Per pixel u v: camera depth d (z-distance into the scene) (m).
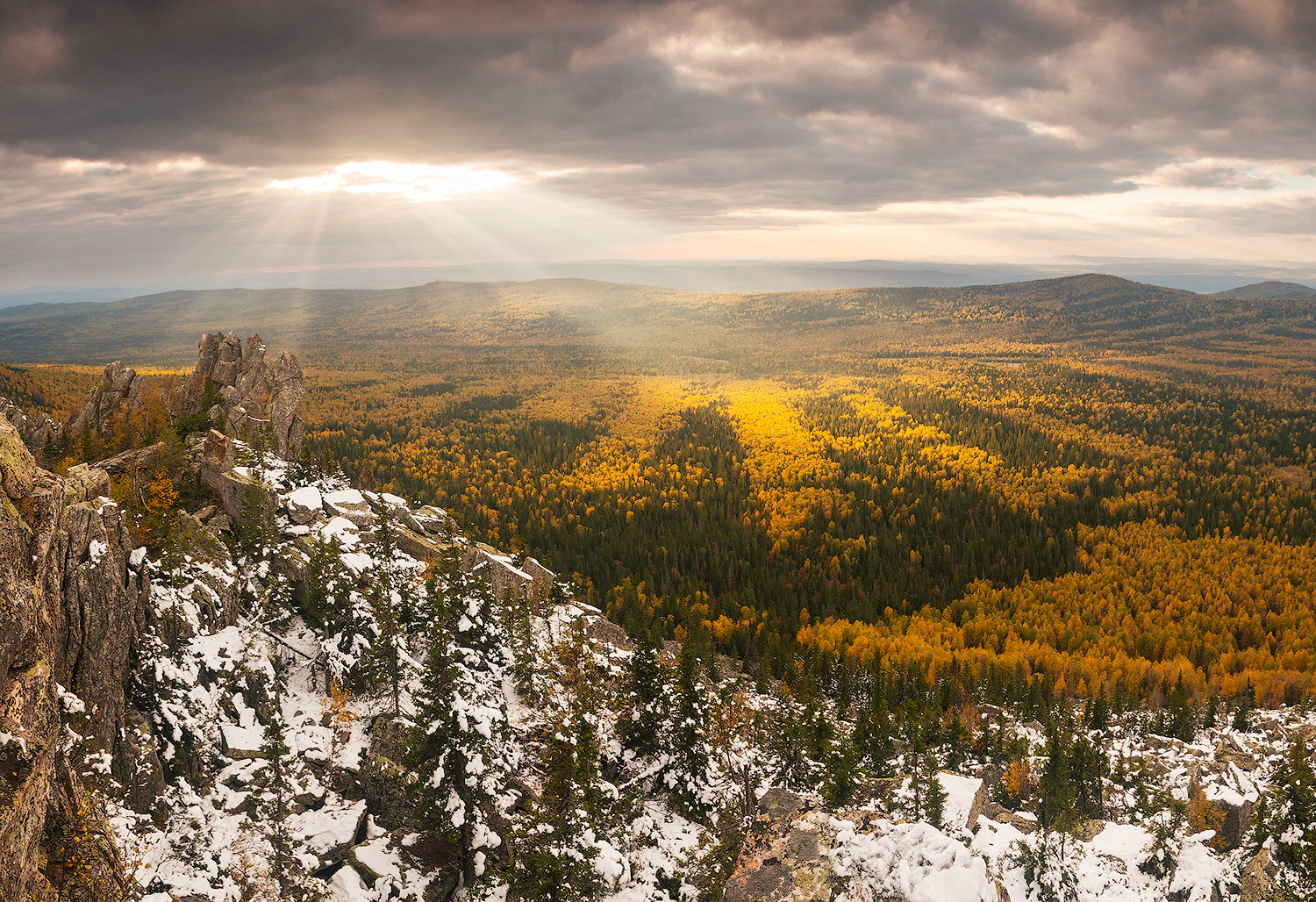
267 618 75.38
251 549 80.50
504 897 62.75
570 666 97.06
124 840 50.22
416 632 83.50
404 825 65.19
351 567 85.56
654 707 79.19
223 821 57.06
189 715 59.53
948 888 52.31
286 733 66.81
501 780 67.19
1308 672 159.12
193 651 63.59
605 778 78.88
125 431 119.00
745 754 91.12
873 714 112.38
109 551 54.62
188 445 103.06
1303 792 82.62
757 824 62.03
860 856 56.34
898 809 80.44
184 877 51.59
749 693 129.50
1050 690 139.25
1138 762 111.50
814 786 90.12
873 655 161.12
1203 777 99.75
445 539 111.25
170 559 67.12
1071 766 95.62
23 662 41.66
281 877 56.41
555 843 62.12
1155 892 74.25
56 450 112.56
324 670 74.56
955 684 142.88
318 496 96.56
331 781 65.31
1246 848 82.38
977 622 189.38
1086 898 73.19
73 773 44.69
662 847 70.81
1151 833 81.69
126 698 56.84
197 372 138.62
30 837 37.97
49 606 49.78
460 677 70.00
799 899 53.03
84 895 42.19
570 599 128.00
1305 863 75.75
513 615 96.06
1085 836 82.12
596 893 63.50
